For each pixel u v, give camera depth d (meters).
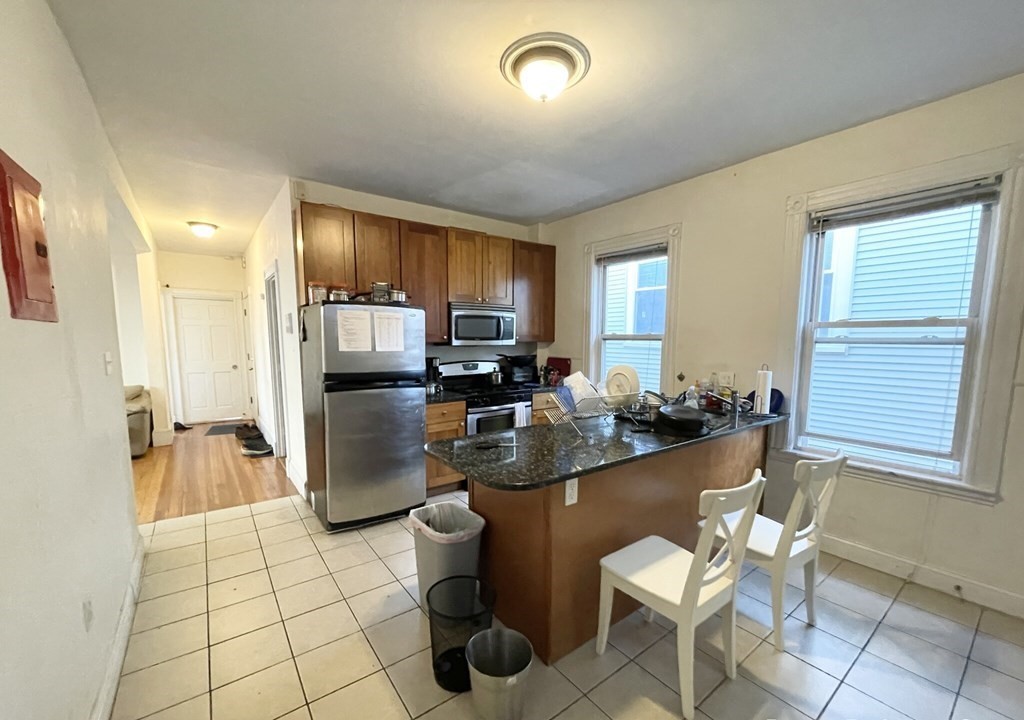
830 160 2.45
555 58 1.67
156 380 4.90
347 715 1.45
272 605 2.04
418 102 2.06
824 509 1.85
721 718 1.43
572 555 1.70
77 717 1.22
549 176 3.09
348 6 1.44
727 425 2.27
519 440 1.96
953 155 2.05
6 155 1.00
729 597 1.54
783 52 1.71
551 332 4.46
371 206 3.50
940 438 2.20
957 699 1.51
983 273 2.03
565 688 1.56
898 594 2.12
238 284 6.27
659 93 2.00
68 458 1.29
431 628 1.59
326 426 2.71
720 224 2.98
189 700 1.51
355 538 2.73
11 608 0.92
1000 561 1.99
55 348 1.26
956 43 1.66
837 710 1.47
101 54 1.67
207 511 3.13
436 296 3.62
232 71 1.81
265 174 3.00
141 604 2.05
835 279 2.54
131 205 3.23
